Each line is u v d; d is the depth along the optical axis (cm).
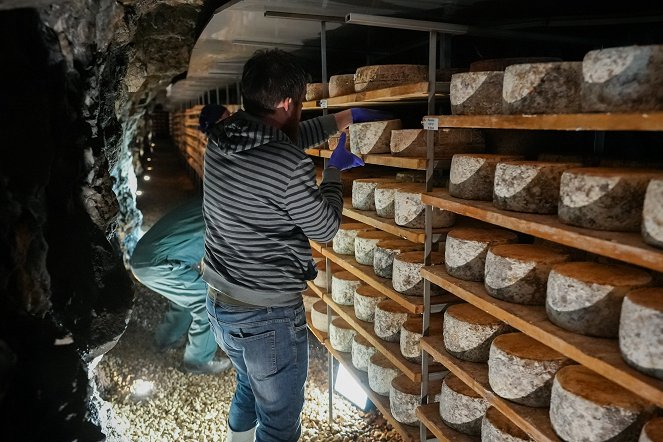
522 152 190
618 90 114
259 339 182
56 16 207
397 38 313
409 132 200
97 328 238
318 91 279
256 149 166
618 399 125
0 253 174
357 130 229
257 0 231
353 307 270
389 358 219
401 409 215
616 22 233
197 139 915
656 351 106
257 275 177
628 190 119
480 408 174
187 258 336
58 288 217
